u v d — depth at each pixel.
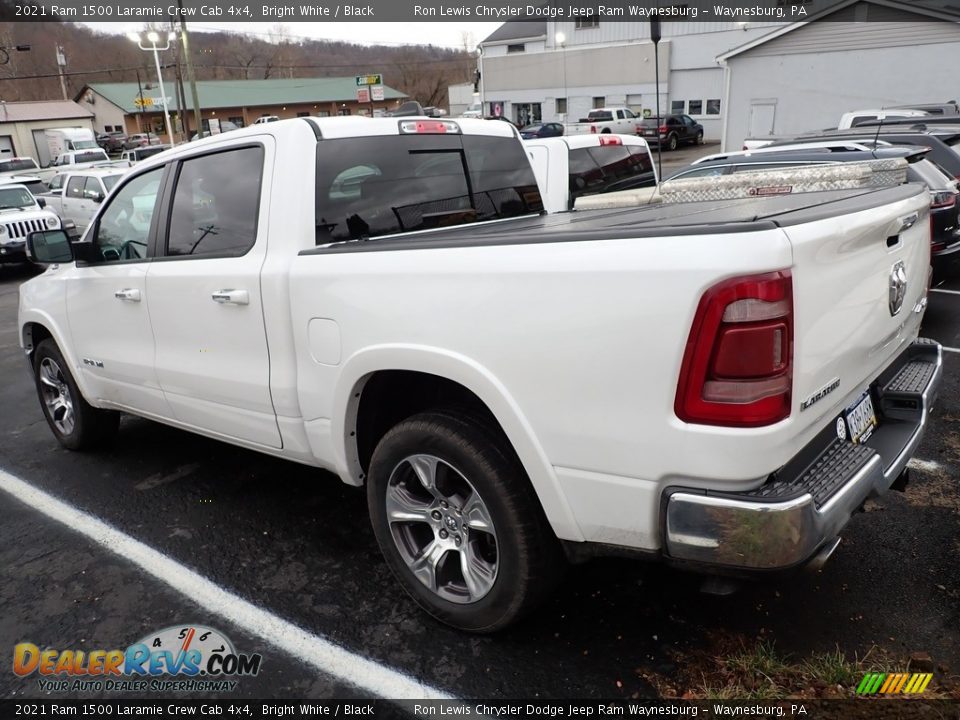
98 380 4.12
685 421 1.92
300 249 2.85
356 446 2.86
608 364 2.01
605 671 2.48
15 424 5.42
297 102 64.00
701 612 2.75
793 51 22.34
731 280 1.80
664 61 34.34
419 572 2.73
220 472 4.32
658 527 2.06
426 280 2.38
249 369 3.08
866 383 2.48
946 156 8.05
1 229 13.21
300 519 3.70
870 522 3.31
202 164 3.28
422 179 3.34
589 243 2.04
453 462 2.46
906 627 2.60
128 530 3.65
